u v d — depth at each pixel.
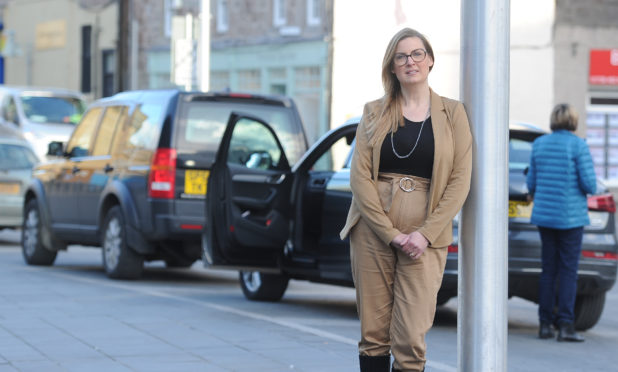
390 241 6.82
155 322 11.88
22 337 10.68
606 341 11.93
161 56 43.84
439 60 33.34
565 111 11.76
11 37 49.84
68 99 32.53
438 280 6.98
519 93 32.50
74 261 20.11
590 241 12.23
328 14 36.28
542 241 11.92
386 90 6.99
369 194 6.91
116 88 45.81
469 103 6.74
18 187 23.33
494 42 6.65
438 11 33.34
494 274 6.67
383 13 34.69
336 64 36.16
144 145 16.25
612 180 32.38
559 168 11.71
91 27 47.03
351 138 13.27
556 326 12.54
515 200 12.22
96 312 12.61
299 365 9.43
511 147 12.76
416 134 6.88
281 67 38.59
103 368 9.14
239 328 11.55
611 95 32.38
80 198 17.59
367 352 7.17
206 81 26.89
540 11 32.12
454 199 6.70
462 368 6.70
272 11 38.91
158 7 43.97
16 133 31.22
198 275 18.25
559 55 32.03
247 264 13.76
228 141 13.59
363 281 7.06
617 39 32.25
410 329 6.89
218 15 41.41
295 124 16.69
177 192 15.82
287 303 14.30
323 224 13.16
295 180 13.63
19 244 24.14
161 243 16.22
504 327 6.67
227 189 13.60
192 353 9.95
